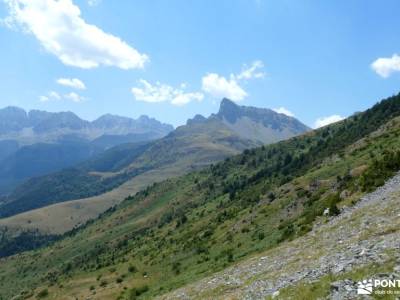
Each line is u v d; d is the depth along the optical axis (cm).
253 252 7044
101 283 13938
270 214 9525
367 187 6041
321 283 2453
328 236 4288
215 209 19325
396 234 2981
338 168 10256
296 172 17062
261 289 3256
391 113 19050
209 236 11988
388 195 4828
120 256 19800
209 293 4294
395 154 6531
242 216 11469
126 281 12331
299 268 3388
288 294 2602
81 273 19688
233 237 9662
